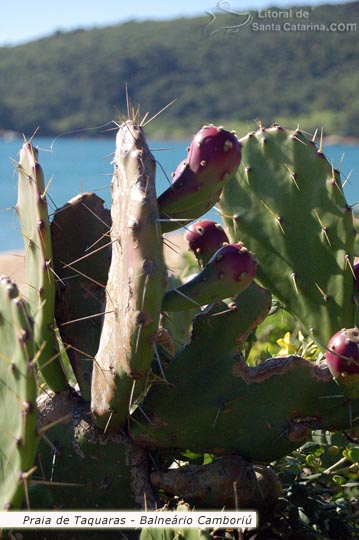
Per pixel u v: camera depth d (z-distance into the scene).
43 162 37.12
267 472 2.01
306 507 2.03
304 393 1.99
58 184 21.47
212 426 1.99
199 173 1.97
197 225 2.10
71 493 1.99
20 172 2.00
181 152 29.58
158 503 2.00
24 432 1.86
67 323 2.04
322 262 2.15
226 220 2.18
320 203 2.16
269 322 2.45
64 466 2.00
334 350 1.97
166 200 1.97
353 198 6.48
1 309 1.87
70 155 43.50
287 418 1.99
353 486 2.08
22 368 1.86
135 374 1.95
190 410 1.99
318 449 2.12
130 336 1.92
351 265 2.14
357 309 2.18
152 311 1.91
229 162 1.97
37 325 2.00
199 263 2.11
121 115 1.99
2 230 13.14
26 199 2.00
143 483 2.00
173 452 2.03
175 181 1.97
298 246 2.16
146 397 2.00
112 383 1.96
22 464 1.87
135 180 1.92
